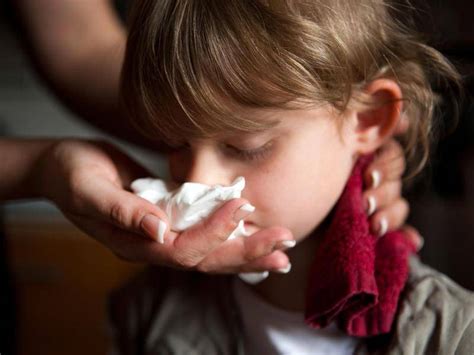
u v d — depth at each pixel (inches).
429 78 25.5
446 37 31.1
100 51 28.7
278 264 21.3
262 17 21.5
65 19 28.9
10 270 48.1
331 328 24.6
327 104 22.4
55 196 23.2
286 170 22.3
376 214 24.1
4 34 59.4
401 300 23.2
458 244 36.6
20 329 53.7
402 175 26.0
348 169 24.1
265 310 25.3
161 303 26.6
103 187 21.9
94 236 22.7
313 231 24.5
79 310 53.6
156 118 22.0
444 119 27.8
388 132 24.4
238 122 21.4
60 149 23.9
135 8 22.7
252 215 22.8
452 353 22.0
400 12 25.0
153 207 21.1
